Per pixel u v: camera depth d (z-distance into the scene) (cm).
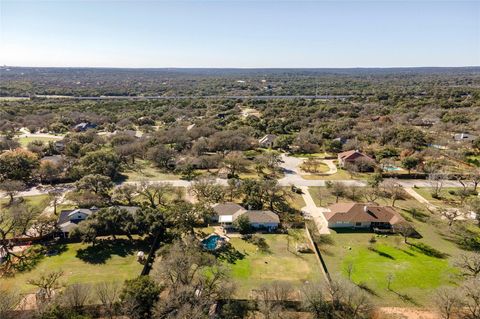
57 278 4688
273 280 4719
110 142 11519
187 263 4462
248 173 9394
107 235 5928
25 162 8469
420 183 8650
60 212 6675
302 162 10425
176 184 8525
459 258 4812
